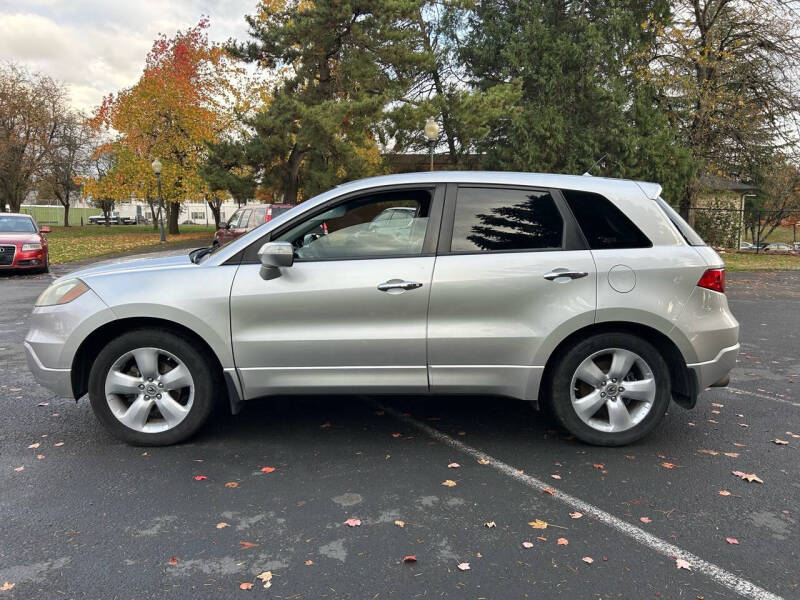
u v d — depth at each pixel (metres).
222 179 23.03
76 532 2.72
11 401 4.73
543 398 3.80
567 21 22.44
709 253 3.69
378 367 3.60
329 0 20.44
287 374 3.62
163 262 3.94
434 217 3.64
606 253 3.59
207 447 3.77
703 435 4.03
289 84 22.52
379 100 19.64
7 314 8.85
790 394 5.05
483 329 3.55
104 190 35.09
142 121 31.80
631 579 2.37
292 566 2.46
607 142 21.69
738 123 22.17
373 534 2.72
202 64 32.94
